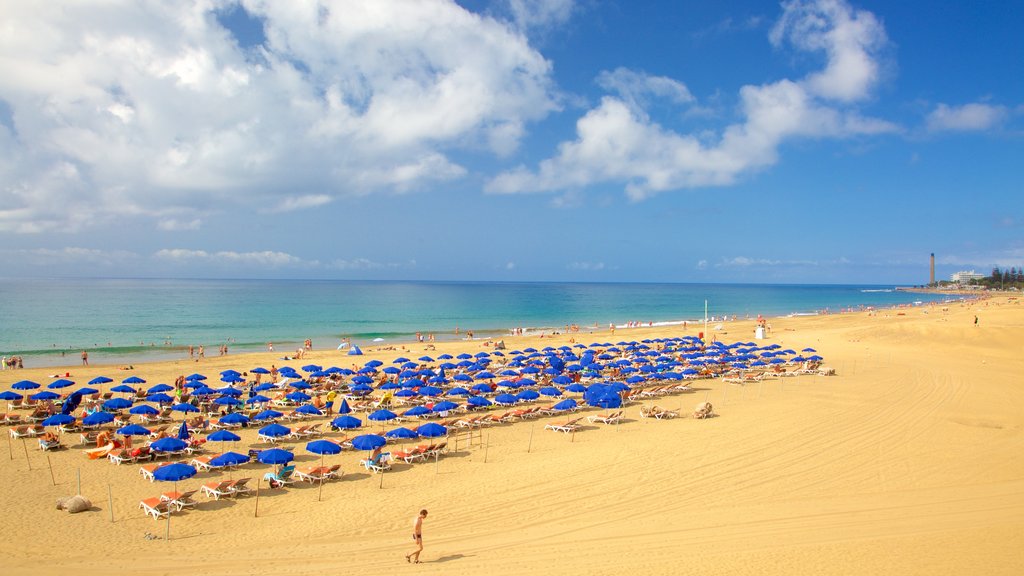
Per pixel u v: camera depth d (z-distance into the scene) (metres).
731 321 100.75
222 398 28.38
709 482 19.34
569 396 34.75
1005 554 13.19
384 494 18.72
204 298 147.00
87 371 41.69
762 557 13.36
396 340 68.25
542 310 130.88
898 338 59.97
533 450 23.64
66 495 18.31
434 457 22.70
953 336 57.09
